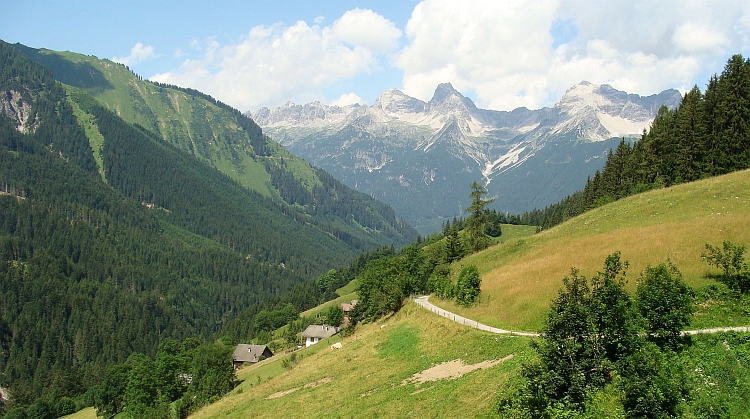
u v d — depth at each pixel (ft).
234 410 186.50
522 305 166.61
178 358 374.02
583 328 87.71
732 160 280.10
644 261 161.27
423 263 336.08
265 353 437.99
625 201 289.53
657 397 76.28
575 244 223.30
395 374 153.28
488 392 105.60
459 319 180.86
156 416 279.08
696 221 191.72
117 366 414.62
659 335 94.58
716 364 86.79
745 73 282.56
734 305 113.29
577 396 84.02
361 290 347.36
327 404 148.05
